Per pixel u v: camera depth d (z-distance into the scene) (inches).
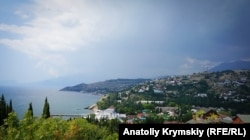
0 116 3358.8
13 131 939.3
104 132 2856.8
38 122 1019.3
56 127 1152.2
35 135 966.4
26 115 992.2
